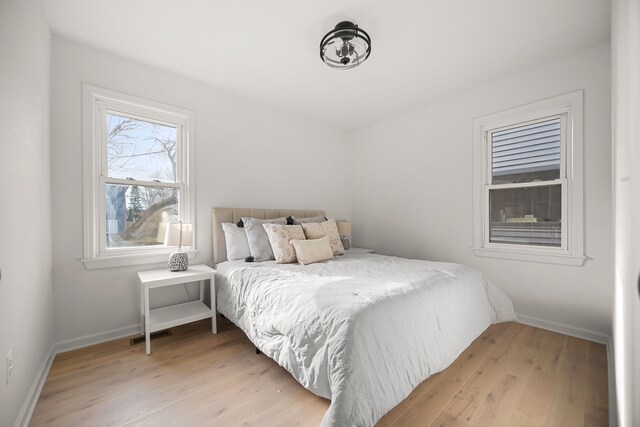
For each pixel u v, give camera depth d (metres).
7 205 1.19
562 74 2.39
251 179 3.24
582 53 2.30
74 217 2.13
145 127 2.56
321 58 2.23
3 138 1.15
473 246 2.98
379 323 1.38
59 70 2.08
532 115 2.58
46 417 1.39
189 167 2.74
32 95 1.54
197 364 1.90
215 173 2.94
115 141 2.40
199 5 1.79
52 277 2.03
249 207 3.22
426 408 1.46
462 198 3.08
